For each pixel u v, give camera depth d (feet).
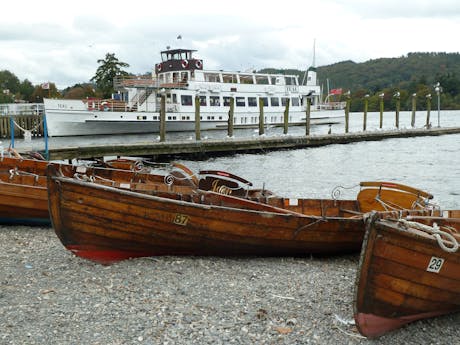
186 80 168.76
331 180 82.23
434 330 25.09
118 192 32.65
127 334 22.98
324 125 239.30
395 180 82.17
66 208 32.65
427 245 23.54
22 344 21.93
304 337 23.34
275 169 95.09
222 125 175.32
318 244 37.32
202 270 32.83
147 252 35.17
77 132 157.28
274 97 189.98
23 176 48.83
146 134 164.04
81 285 29.12
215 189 45.83
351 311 26.37
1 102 322.75
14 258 34.27
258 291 28.96
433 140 151.12
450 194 70.44
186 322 24.35
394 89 488.85
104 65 258.37
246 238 35.35
